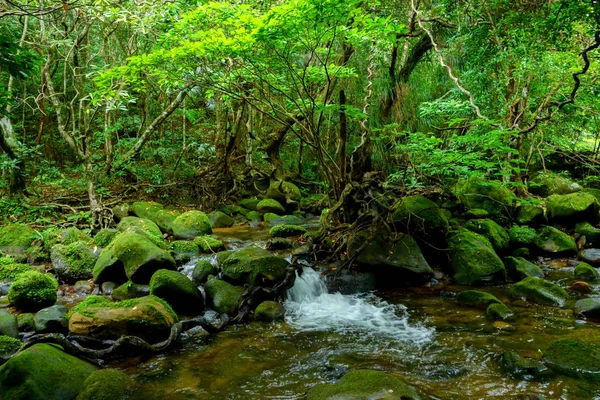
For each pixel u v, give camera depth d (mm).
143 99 12195
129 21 6816
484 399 2965
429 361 3598
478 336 4055
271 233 8031
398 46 8492
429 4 9633
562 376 3215
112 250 5414
